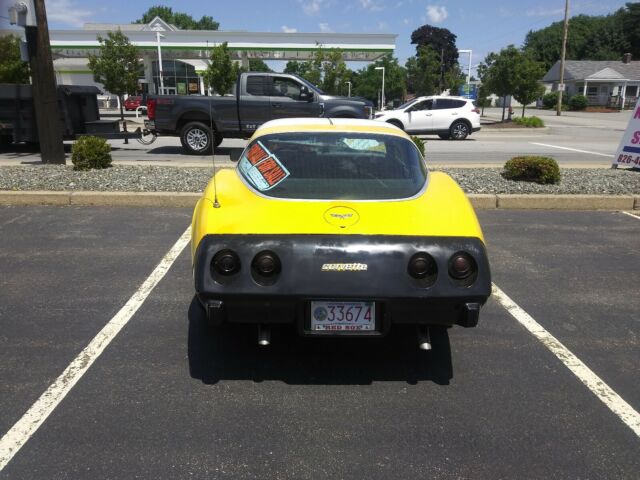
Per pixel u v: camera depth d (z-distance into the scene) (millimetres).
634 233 6656
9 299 4422
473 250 3012
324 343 3791
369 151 3848
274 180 3549
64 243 5891
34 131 12508
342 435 2787
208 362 3502
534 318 4250
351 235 3008
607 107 61125
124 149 14844
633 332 4031
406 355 3650
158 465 2533
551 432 2840
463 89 46125
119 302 4398
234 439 2734
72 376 3289
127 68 28625
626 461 2623
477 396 3168
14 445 2652
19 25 9562
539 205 7801
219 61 29281
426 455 2645
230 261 2932
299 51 34562
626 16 95000
